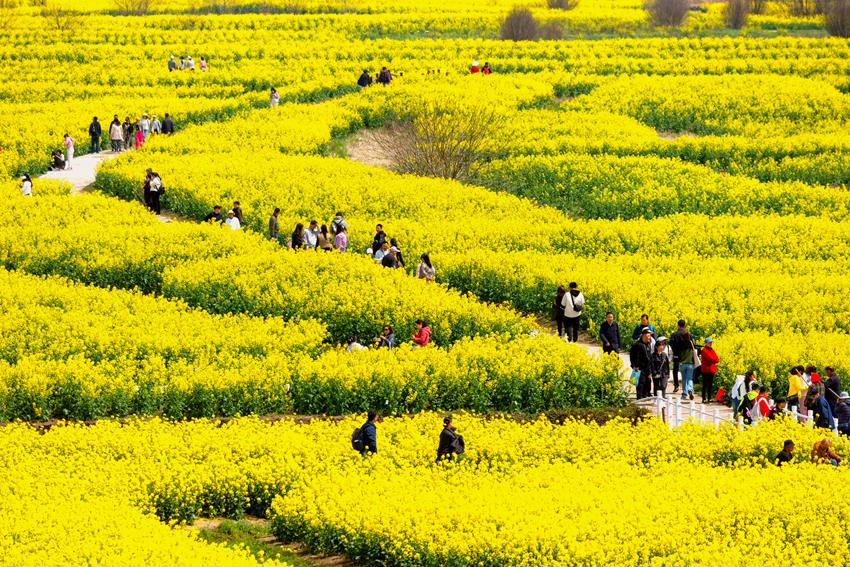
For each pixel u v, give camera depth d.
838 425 77.06
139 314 94.81
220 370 82.12
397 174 150.75
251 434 71.94
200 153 153.62
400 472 67.12
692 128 184.50
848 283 107.94
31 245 110.25
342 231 113.56
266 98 191.12
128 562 52.78
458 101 182.50
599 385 83.69
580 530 58.06
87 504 60.38
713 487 64.38
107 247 110.69
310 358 85.69
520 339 89.12
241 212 121.62
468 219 127.94
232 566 53.75
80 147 161.75
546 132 172.88
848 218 136.75
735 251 122.19
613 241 121.88
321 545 60.62
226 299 100.25
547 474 66.62
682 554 56.50
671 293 102.31
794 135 172.75
